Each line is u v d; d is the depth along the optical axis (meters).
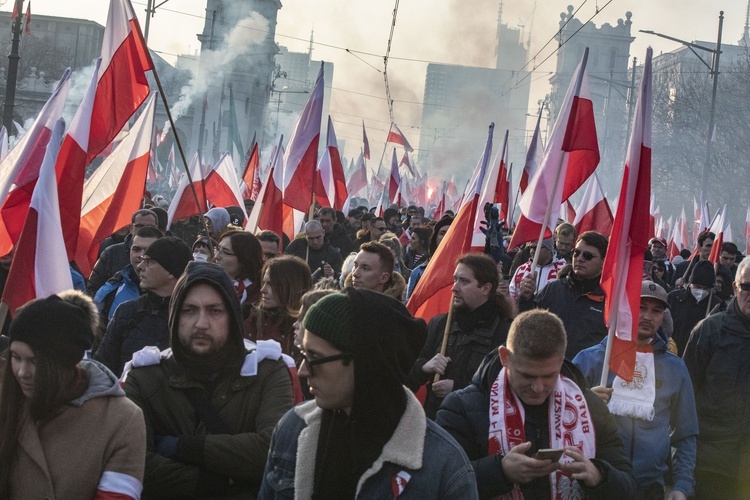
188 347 4.01
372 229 13.75
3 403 3.43
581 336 7.01
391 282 6.42
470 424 3.94
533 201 7.99
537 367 3.69
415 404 3.04
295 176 10.86
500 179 10.35
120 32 7.43
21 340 3.38
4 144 10.12
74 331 3.41
